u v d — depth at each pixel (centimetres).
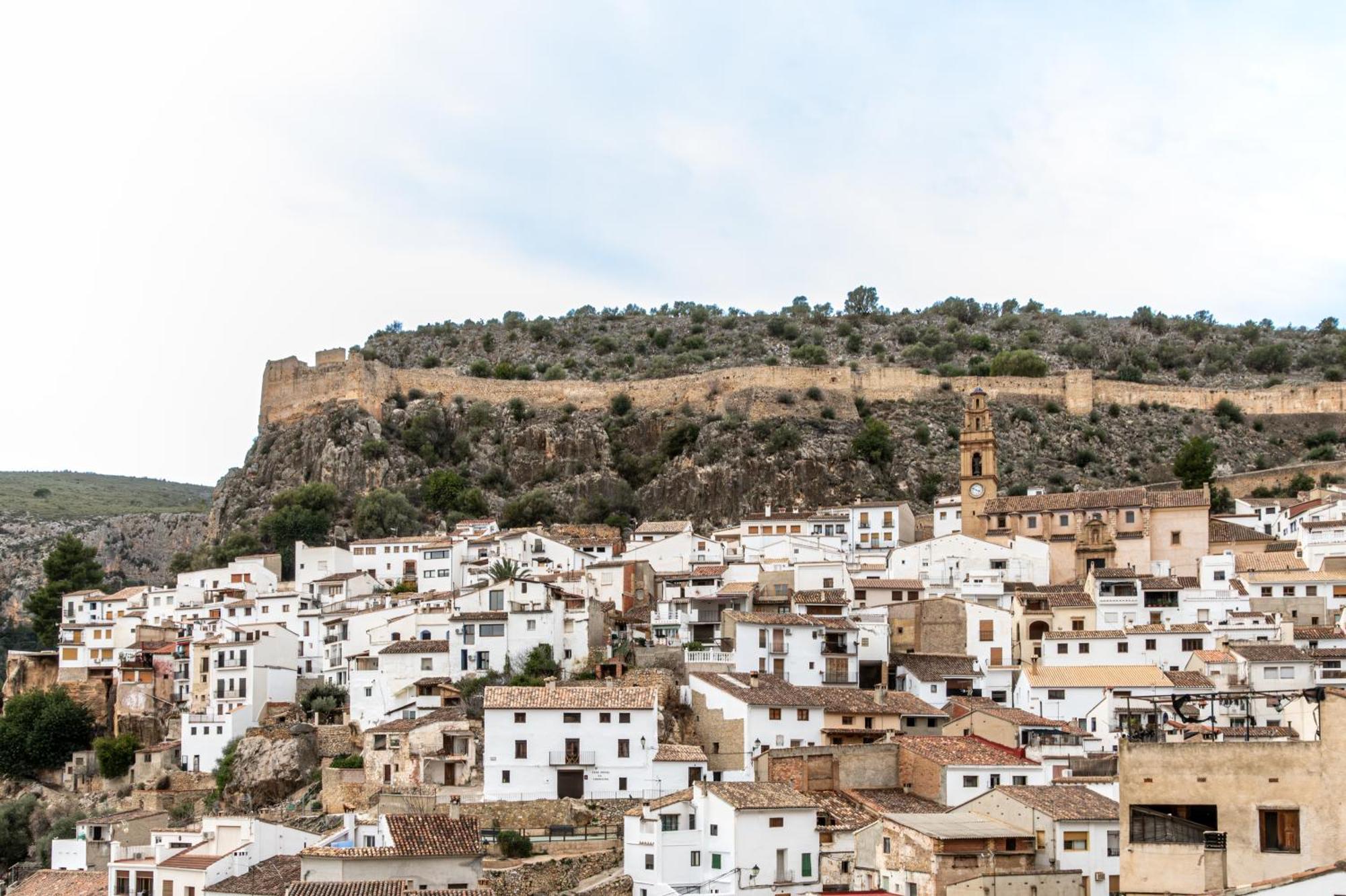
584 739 14162
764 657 16462
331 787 15212
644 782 14025
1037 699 15038
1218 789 5641
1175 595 17750
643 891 11688
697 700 15075
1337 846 5462
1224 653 15462
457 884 10844
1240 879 5550
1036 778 11981
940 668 16812
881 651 17062
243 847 11962
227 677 18038
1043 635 16925
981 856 9388
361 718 16812
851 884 10506
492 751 14162
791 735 14525
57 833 16325
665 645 17400
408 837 11131
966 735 13862
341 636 18862
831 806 11912
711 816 11612
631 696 14362
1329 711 5562
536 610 16950
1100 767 11888
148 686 19500
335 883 10250
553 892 12131
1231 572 18512
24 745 19050
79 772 18775
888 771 12812
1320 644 16050
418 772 14900
